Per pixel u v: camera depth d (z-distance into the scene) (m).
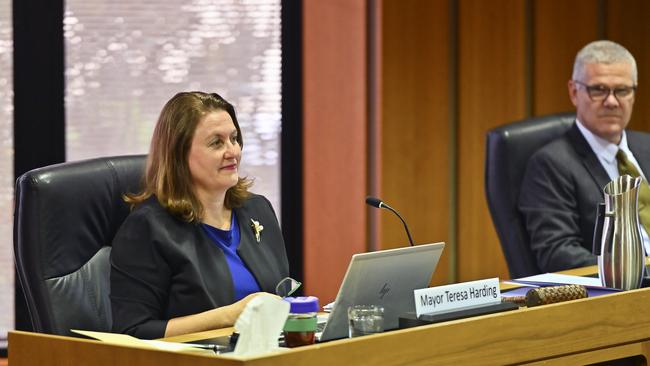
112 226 6.09
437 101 10.98
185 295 5.66
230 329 5.18
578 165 8.09
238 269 5.95
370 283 4.55
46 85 10.10
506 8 11.07
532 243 7.98
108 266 6.04
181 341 4.75
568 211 7.96
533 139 8.27
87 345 4.23
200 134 5.77
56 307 5.75
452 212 11.15
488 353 4.52
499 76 11.09
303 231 10.72
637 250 5.81
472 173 11.08
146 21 10.31
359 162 10.76
